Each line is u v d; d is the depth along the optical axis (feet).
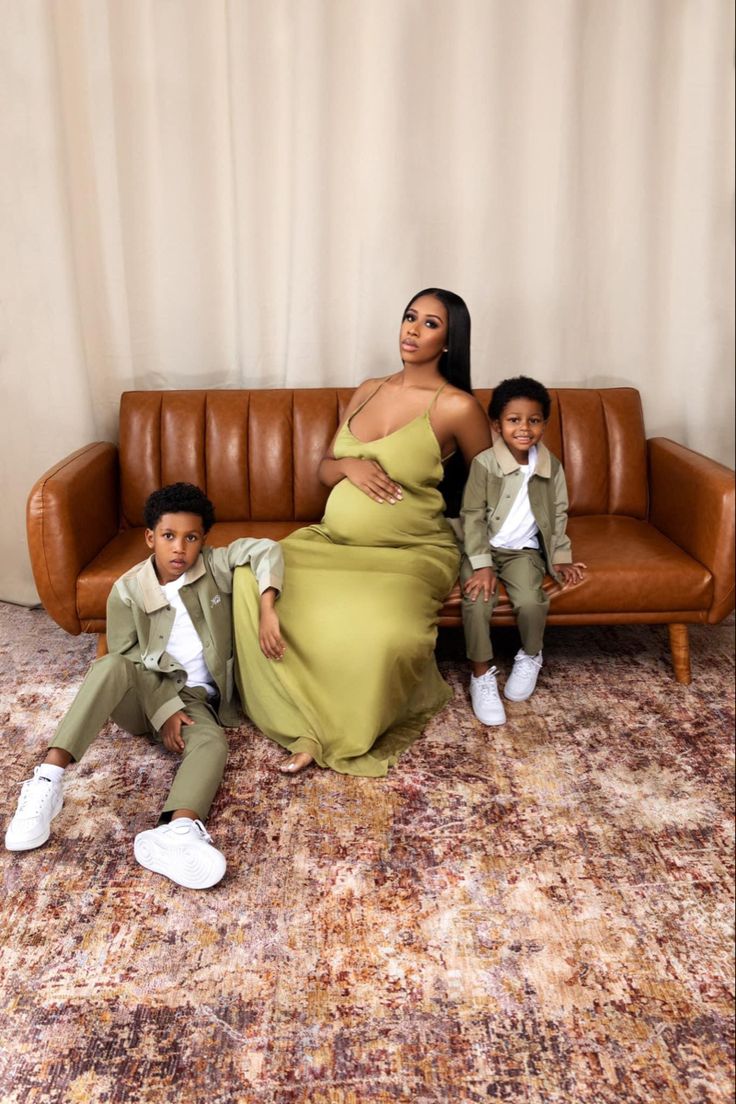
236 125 10.13
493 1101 4.59
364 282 10.55
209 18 9.93
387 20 9.76
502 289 10.76
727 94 10.26
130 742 7.92
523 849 6.52
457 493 9.29
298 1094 4.63
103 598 8.48
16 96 9.66
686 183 10.62
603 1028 5.03
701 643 10.00
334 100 10.07
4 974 5.39
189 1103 4.58
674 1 10.12
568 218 10.51
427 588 8.16
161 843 6.13
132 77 10.00
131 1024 5.05
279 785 7.30
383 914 5.89
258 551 7.74
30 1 9.37
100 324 10.57
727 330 10.94
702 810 6.97
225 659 7.84
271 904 5.98
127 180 10.27
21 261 10.13
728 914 5.89
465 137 10.30
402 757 7.70
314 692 7.62
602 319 11.01
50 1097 4.61
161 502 7.22
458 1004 5.19
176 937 5.69
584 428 10.12
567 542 8.68
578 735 8.04
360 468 8.57
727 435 11.24
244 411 10.00
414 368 8.83
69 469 8.85
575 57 10.05
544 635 10.20
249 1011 5.14
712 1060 4.84
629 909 5.94
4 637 10.11
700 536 8.79
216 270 10.66
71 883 6.17
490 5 9.89
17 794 7.19
